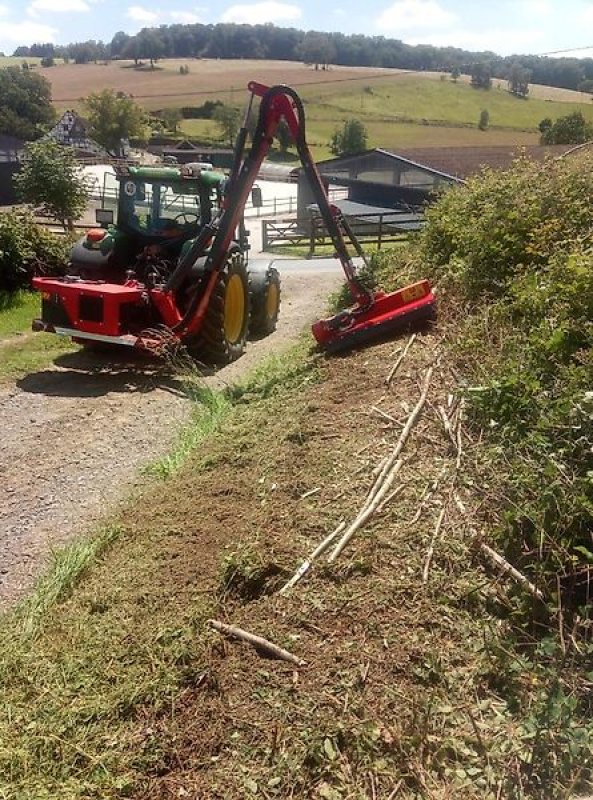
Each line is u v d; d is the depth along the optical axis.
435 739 2.61
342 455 4.53
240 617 3.28
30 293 12.24
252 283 9.26
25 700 3.02
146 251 8.41
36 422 6.31
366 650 3.00
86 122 59.53
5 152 44.41
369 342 6.77
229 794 2.49
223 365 8.05
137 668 3.05
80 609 3.57
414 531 3.63
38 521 4.71
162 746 2.69
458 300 6.59
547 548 3.26
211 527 4.07
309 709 2.75
